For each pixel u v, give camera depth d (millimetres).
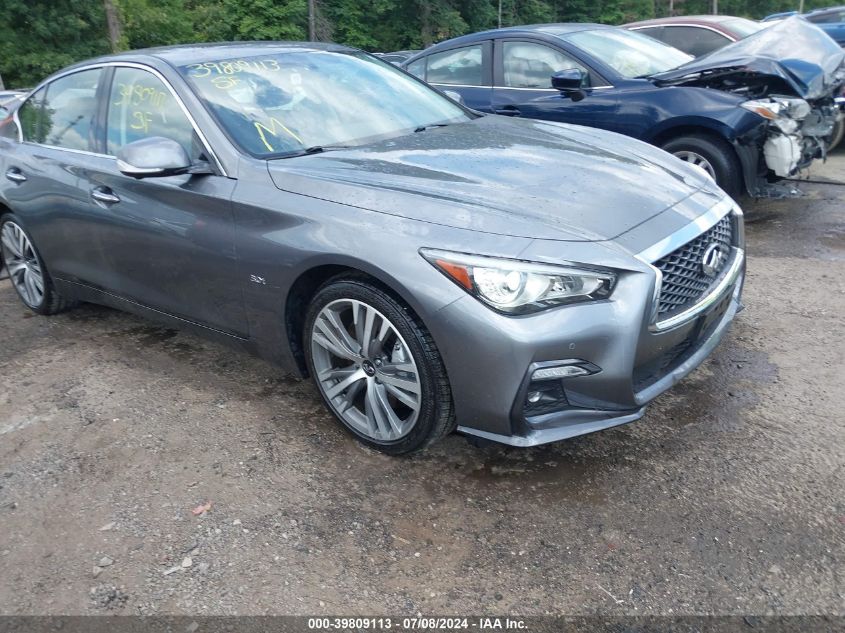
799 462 2789
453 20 39250
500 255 2461
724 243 3092
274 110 3426
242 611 2234
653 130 5680
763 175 5625
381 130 3555
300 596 2283
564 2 47656
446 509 2645
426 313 2543
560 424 2580
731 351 3703
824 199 6539
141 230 3502
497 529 2529
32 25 25344
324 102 3594
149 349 4102
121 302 3957
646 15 49562
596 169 3100
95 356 4051
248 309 3189
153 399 3523
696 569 2305
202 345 4113
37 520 2689
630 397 2580
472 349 2488
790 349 3684
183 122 3365
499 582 2303
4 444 3201
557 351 2447
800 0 52406
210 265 3234
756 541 2404
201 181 3211
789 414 3111
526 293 2430
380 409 2898
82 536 2592
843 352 3623
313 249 2795
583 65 6113
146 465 2990
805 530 2438
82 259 4004
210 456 3031
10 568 2457
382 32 39344
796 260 4984
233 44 3965
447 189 2797
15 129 4570
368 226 2701
